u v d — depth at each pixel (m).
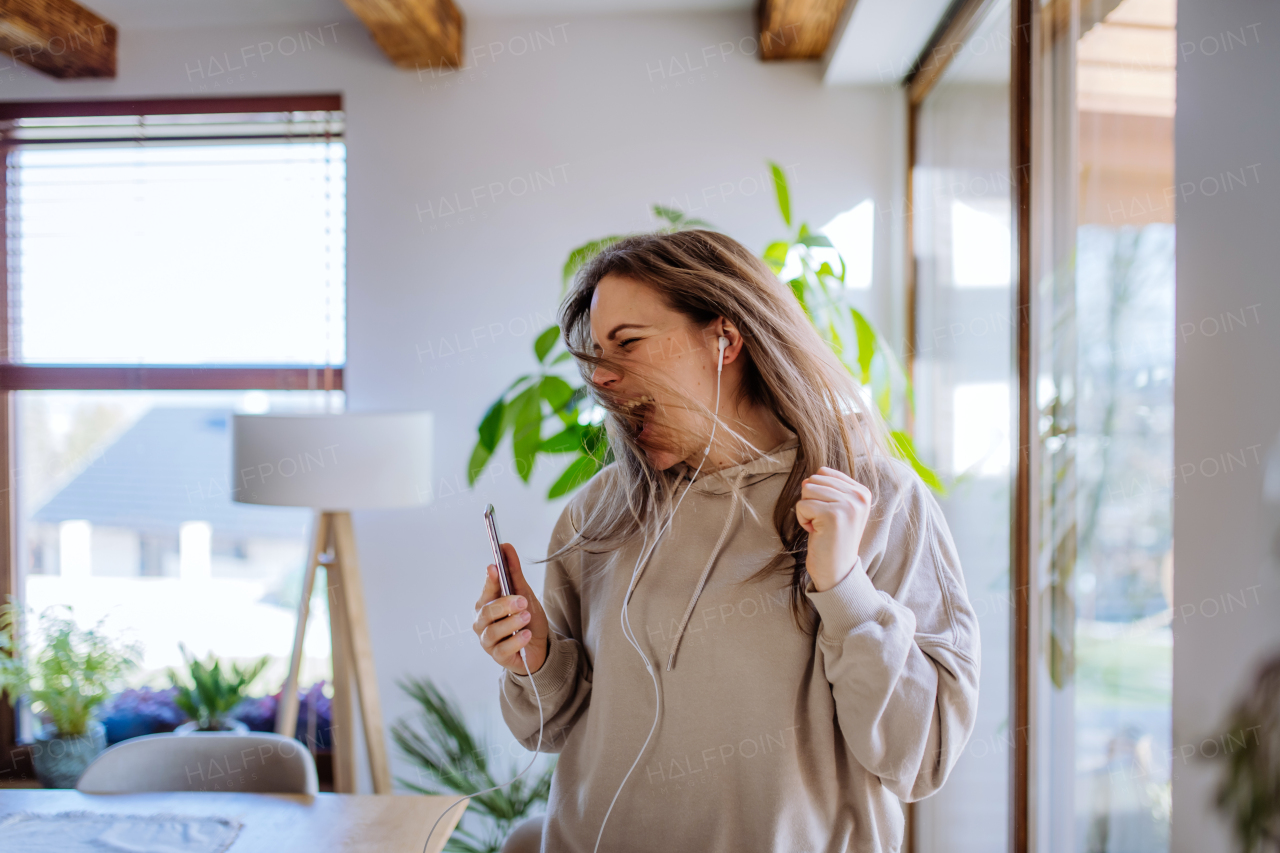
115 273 2.59
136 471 2.66
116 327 2.59
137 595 2.66
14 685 2.45
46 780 2.39
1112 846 1.11
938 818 2.01
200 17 2.50
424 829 1.29
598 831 0.87
